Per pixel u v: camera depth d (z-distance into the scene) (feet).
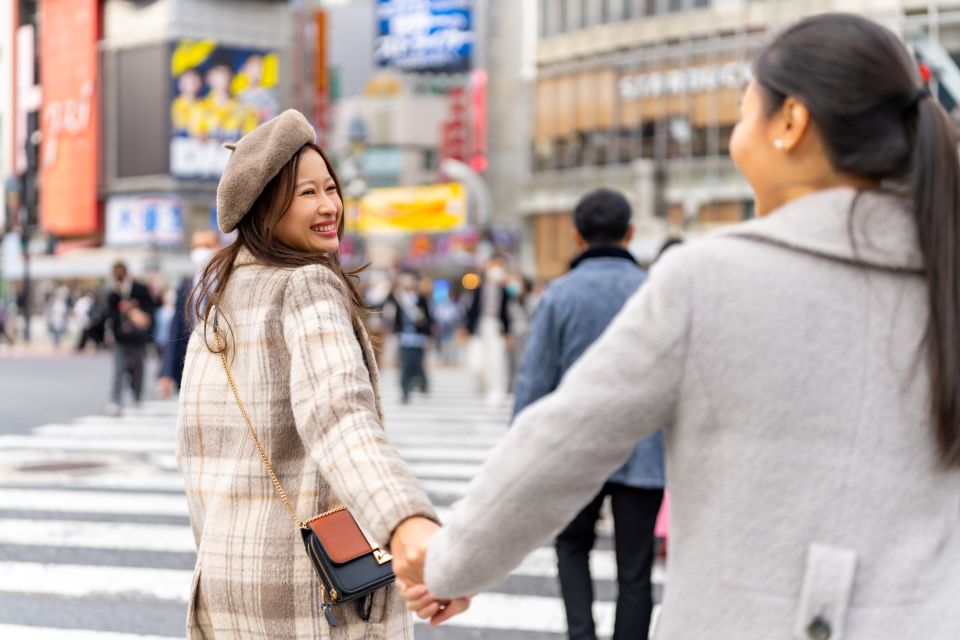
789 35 6.72
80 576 25.09
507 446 6.49
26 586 24.23
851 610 5.99
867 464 6.05
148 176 271.90
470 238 242.17
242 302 9.59
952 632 6.01
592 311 16.40
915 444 6.10
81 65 286.25
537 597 23.57
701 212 173.47
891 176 6.48
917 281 6.24
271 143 9.67
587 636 16.03
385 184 374.84
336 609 9.09
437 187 244.63
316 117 233.14
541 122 200.64
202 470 9.59
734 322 6.19
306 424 8.61
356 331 9.73
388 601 9.39
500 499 6.40
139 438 47.93
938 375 6.05
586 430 6.24
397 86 384.47
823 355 6.12
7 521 30.94
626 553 15.92
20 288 249.55
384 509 7.82
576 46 193.26
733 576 6.13
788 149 6.64
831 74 6.40
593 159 190.49
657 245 167.94
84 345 128.16
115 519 31.30
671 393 6.26
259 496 9.27
